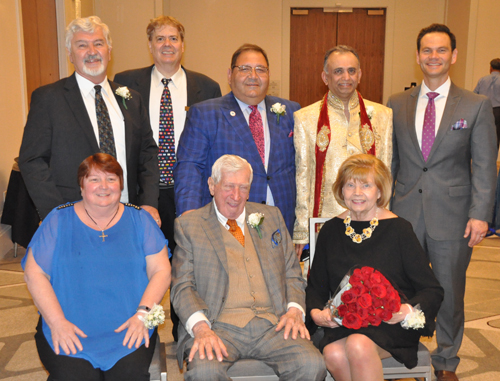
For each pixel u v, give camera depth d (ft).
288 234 7.79
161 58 10.46
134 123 8.69
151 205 8.61
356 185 7.29
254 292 7.09
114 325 6.66
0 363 8.91
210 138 8.71
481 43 28.14
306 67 31.32
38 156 7.85
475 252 15.87
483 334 10.16
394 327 6.72
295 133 8.96
